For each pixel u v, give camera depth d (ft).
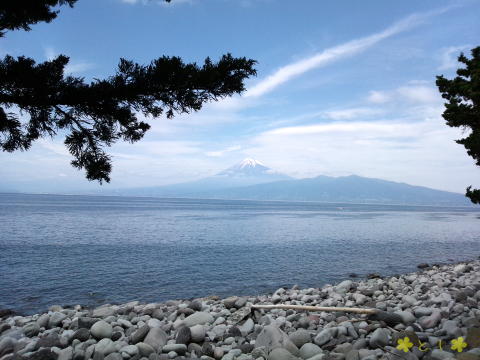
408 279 55.16
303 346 21.30
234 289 60.13
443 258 99.30
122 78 17.69
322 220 286.66
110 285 62.69
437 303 31.48
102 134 20.01
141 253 100.48
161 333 24.23
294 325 27.35
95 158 20.35
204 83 17.37
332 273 74.28
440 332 21.85
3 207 394.93
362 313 26.40
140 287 61.46
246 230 181.06
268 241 132.57
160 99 18.22
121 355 21.72
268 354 20.68
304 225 224.33
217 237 146.00
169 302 41.34
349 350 20.66
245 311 33.83
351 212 517.55
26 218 237.25
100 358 21.71
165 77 16.92
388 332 22.72
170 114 19.17
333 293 42.27
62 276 69.67
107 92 17.44
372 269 79.97
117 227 187.83
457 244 134.21
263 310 32.58
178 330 24.98
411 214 483.10
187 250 106.83
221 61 18.02
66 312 37.04
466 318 23.50
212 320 29.55
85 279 67.31
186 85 17.30
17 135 18.66
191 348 23.03
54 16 19.86
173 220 253.85
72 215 285.84
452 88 46.42
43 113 18.86
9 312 42.93
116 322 29.40
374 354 19.33
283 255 98.32
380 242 135.23
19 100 17.44
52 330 28.84
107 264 83.05
